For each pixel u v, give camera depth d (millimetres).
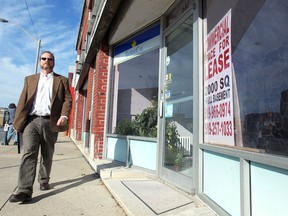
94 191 4465
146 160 5492
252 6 3029
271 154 2455
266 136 2650
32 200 3959
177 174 4332
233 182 2924
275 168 2279
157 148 5082
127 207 3436
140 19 5582
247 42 3049
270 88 2674
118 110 6621
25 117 4043
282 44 2602
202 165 3705
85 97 13719
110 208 3674
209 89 3721
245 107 2969
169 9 5133
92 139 7301
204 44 3947
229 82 3242
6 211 3492
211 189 3438
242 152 2666
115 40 6781
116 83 6801
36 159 4016
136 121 5980
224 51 3396
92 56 8406
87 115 9844
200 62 3932
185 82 4348
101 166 5859
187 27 4422
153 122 5512
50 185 4801
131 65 6363
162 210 3332
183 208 3385
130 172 5227
